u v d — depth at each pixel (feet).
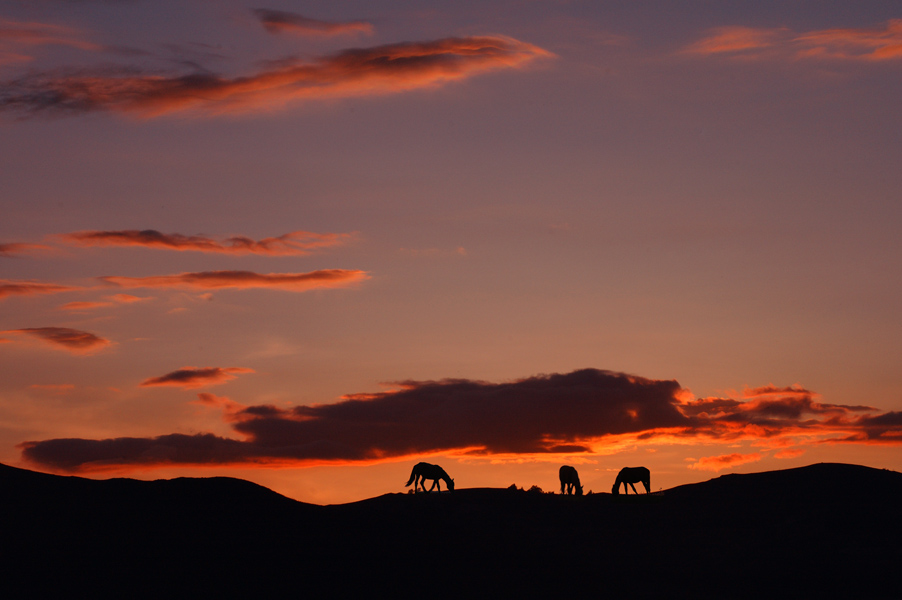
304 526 402.31
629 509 495.41
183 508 402.31
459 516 460.96
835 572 400.88
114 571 331.98
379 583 354.13
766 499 503.20
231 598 324.60
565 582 379.76
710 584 387.14
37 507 383.65
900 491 505.66
